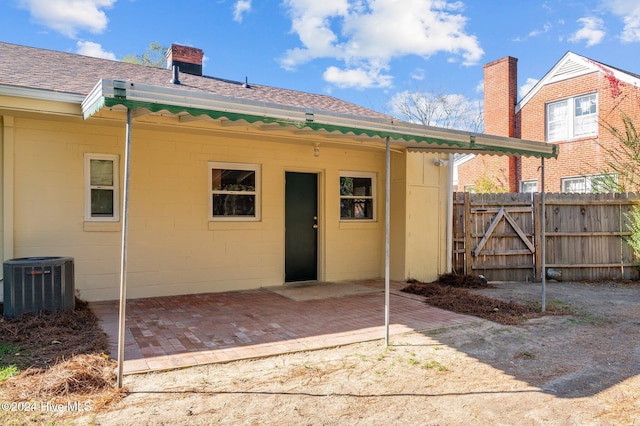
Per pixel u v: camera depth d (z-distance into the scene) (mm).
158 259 7410
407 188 9211
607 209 10398
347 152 9336
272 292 7930
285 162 8609
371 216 9820
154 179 7348
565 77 16266
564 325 5984
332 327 5648
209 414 3246
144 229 7281
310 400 3531
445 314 6430
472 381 3988
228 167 8031
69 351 4422
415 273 9328
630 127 13742
